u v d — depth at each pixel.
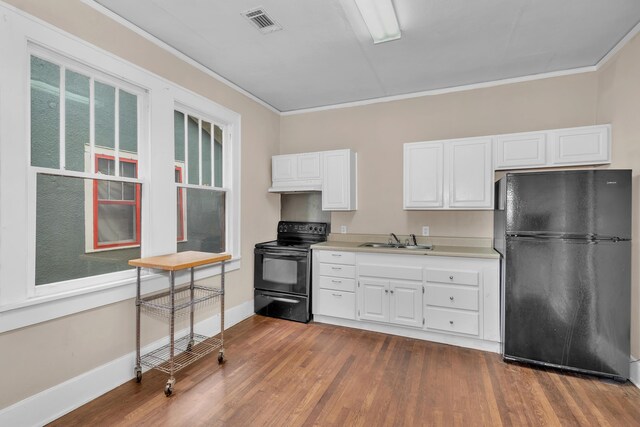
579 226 2.33
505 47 2.63
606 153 2.67
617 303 2.26
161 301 2.55
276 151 4.24
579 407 1.97
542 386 2.21
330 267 3.40
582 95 2.99
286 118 4.31
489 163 3.03
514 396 2.09
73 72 2.02
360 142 3.90
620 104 2.53
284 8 2.14
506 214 2.54
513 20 2.25
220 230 3.30
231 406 1.97
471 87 3.39
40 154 1.86
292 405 1.99
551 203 2.41
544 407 1.97
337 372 2.39
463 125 3.43
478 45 2.60
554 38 2.48
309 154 3.87
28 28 1.73
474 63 2.92
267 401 2.03
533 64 2.94
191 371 2.40
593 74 2.95
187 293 2.81
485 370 2.44
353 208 3.81
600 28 2.34
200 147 3.05
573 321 2.35
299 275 3.47
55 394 1.85
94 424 1.80
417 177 3.30
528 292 2.47
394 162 3.73
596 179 2.30
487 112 3.33
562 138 2.81
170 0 2.05
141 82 2.38
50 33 1.83
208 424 1.81
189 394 2.10
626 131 2.44
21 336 1.71
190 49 2.71
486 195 3.04
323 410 1.94
